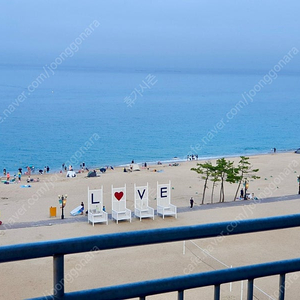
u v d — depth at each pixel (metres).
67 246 2.69
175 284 2.94
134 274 23.08
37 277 22.03
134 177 59.81
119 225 34.19
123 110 148.00
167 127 115.00
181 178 58.41
